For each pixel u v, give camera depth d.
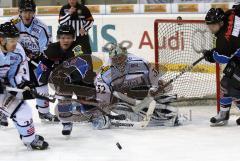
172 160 8.82
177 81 13.65
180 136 10.55
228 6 17.00
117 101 11.15
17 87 9.26
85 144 10.01
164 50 13.52
